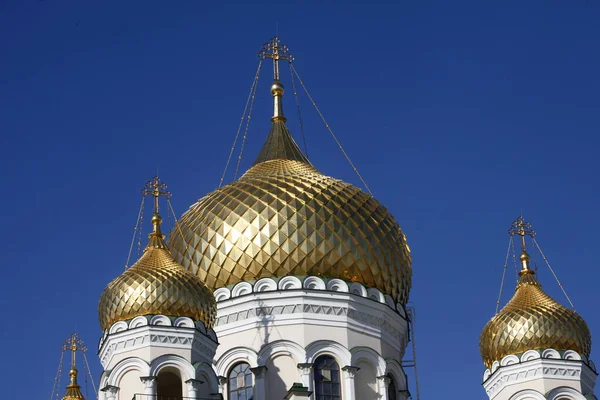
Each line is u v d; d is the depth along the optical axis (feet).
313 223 226.99
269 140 253.44
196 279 214.48
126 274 214.07
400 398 225.35
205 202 235.61
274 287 223.30
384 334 227.20
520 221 256.73
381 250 230.27
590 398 234.99
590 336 240.32
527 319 237.45
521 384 234.99
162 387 212.43
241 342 221.87
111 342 210.18
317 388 218.18
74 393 282.77
